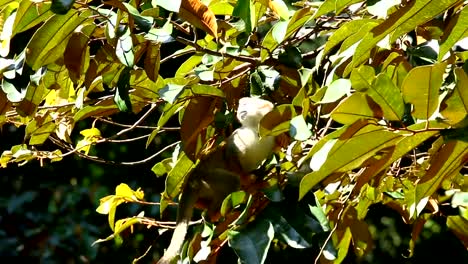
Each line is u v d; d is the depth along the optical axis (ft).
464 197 8.16
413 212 6.63
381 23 6.21
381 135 6.07
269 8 7.64
